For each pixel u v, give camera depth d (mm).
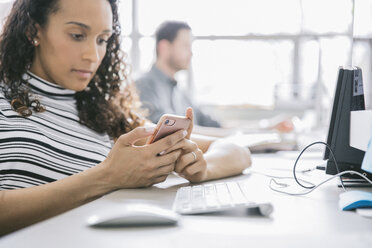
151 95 2438
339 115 973
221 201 665
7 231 756
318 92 2717
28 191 781
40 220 775
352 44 1301
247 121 5230
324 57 5062
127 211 561
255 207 630
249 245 479
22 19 1077
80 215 625
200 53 5664
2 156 950
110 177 831
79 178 819
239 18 5602
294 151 1815
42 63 1107
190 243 485
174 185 945
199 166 948
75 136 1129
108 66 1345
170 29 2543
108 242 488
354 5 1287
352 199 686
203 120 2736
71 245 476
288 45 5480
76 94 1222
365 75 1240
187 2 5602
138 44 5652
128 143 834
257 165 1343
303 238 508
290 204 729
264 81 5578
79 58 1054
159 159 854
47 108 1115
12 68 1086
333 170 990
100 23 1043
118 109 1310
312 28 5266
